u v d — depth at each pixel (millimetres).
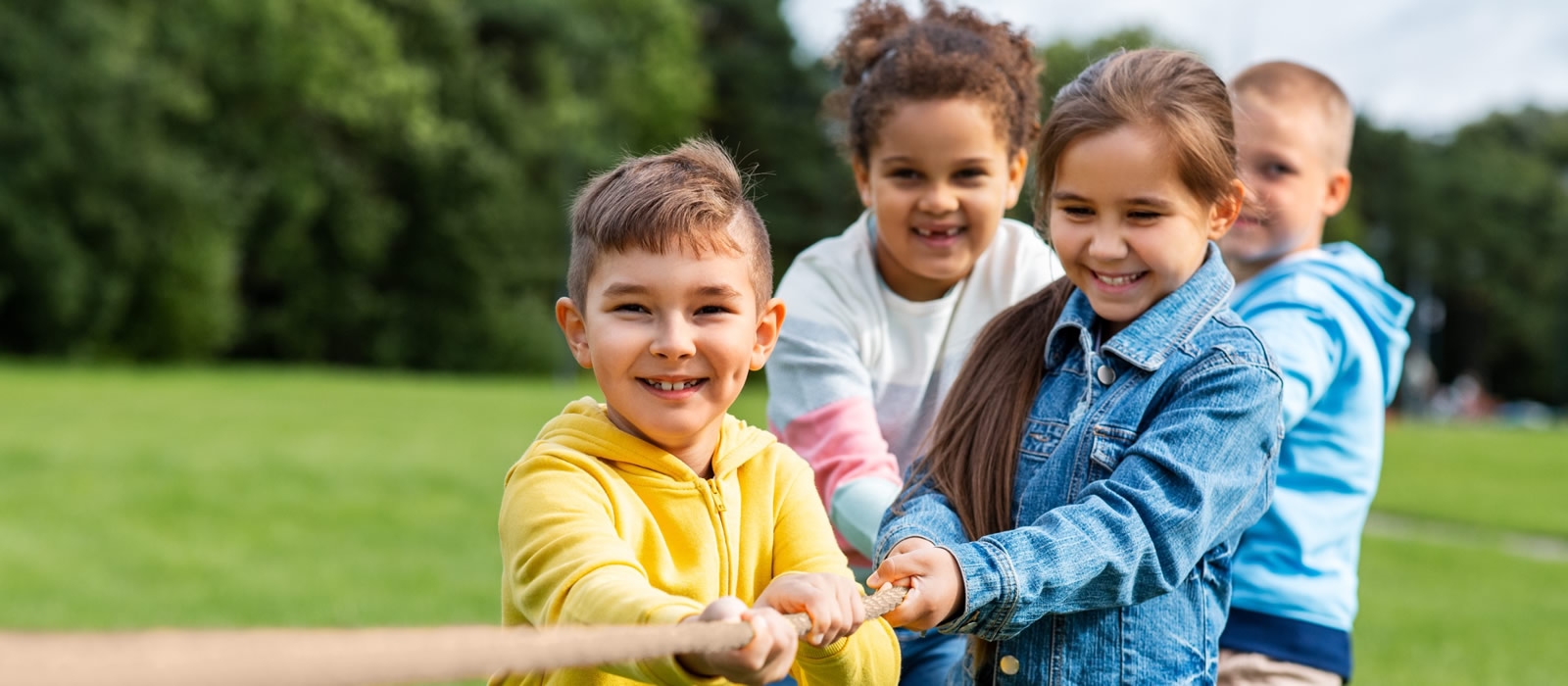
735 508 2111
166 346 32125
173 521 10109
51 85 29922
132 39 30969
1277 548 2920
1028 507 2271
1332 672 2887
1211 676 2277
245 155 34094
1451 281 59688
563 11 41031
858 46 3400
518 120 39219
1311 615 2889
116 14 31219
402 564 8664
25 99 29625
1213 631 2293
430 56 38625
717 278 1954
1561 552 11328
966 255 3027
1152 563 2066
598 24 42375
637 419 1981
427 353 38031
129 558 8719
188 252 31734
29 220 29969
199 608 7141
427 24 38438
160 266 31625
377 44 35688
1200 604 2266
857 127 3158
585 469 2002
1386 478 16438
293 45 33875
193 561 8625
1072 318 2350
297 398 20672
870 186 3109
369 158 37062
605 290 1967
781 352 3016
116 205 30781
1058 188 2297
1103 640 2201
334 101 34750
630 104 42312
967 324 3084
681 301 1945
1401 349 3277
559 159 40812
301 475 12477
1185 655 2230
